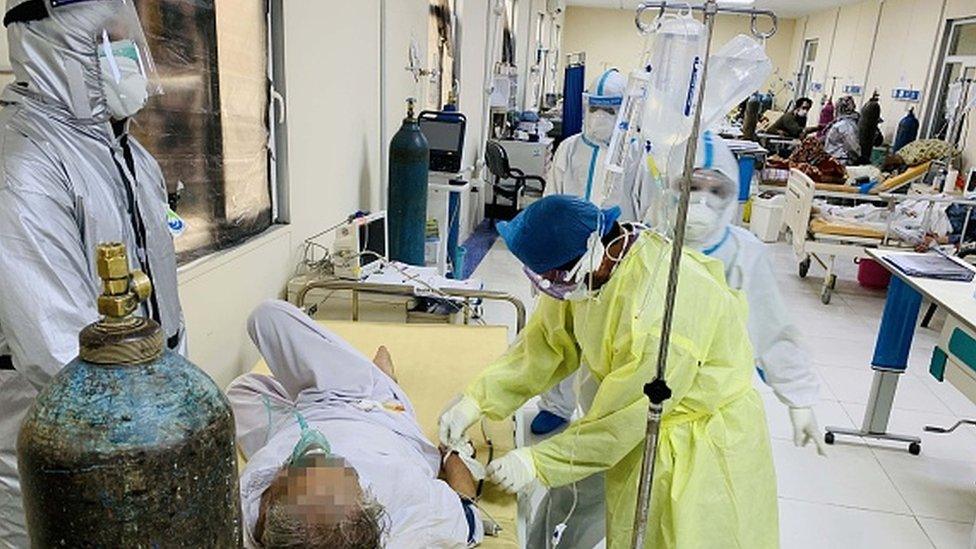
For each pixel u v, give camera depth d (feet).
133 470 1.63
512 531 4.75
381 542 3.48
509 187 22.91
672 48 4.42
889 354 9.79
